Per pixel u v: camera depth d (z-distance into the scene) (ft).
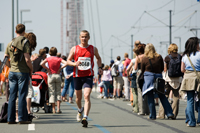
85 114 71.10
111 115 97.81
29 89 84.89
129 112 107.04
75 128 69.67
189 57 72.64
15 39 73.87
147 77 86.12
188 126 73.31
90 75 72.28
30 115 79.30
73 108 121.08
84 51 72.69
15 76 74.54
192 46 72.64
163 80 84.89
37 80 90.99
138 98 99.09
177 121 82.79
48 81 100.73
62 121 81.71
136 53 99.55
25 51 73.41
